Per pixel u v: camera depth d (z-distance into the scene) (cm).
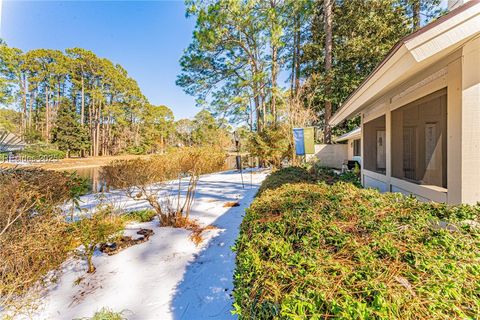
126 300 227
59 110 2800
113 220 401
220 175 1231
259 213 192
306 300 86
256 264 116
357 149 1192
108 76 3222
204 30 1125
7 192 234
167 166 484
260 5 1245
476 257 105
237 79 1382
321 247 123
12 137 2348
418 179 289
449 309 80
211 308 211
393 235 129
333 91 1277
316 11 1428
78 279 262
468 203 195
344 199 206
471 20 177
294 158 998
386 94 389
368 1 1245
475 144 195
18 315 206
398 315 78
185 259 306
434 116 251
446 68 223
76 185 346
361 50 1216
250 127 1705
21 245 205
